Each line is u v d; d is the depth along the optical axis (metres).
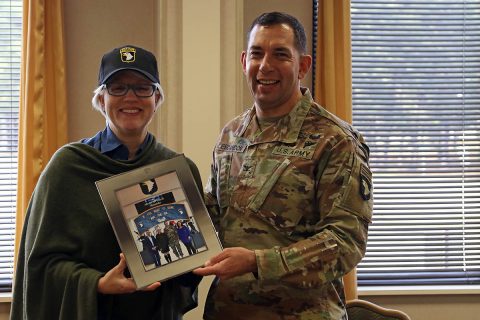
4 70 3.86
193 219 1.97
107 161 2.06
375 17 3.97
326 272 1.95
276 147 2.11
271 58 2.07
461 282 4.01
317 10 3.82
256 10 3.85
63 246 1.97
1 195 3.88
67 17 3.78
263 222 2.07
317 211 2.07
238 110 3.48
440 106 3.99
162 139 3.45
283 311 2.04
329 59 3.71
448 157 4.00
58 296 1.95
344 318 2.15
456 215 4.02
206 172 3.42
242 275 2.03
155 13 3.71
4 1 3.84
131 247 1.91
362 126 3.98
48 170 2.04
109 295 2.00
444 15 3.99
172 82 3.44
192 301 2.17
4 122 3.87
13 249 3.89
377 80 3.98
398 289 3.92
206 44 3.42
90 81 3.80
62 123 3.67
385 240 4.00
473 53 3.99
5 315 3.80
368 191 2.05
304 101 2.14
